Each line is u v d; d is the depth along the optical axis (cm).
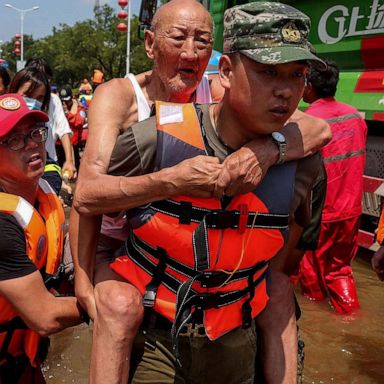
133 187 173
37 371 242
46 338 250
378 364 367
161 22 219
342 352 381
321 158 199
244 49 163
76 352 371
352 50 511
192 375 197
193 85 225
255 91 165
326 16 531
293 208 193
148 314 192
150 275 188
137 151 180
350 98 512
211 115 184
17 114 215
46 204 232
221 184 167
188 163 169
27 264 211
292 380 205
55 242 227
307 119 193
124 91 217
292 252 245
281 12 163
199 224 178
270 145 176
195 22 217
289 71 164
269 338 209
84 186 186
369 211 507
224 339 196
